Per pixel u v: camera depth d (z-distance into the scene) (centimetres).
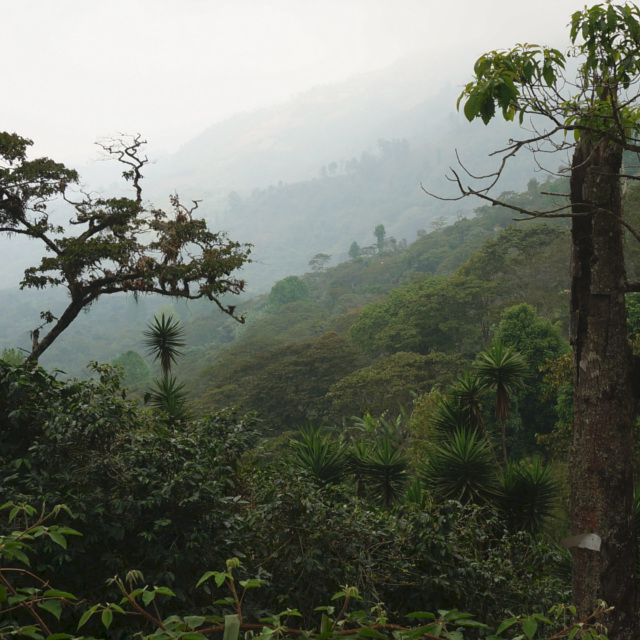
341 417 4544
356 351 5888
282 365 4800
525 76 476
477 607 588
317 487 665
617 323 575
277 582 511
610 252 574
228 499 496
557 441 2364
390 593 570
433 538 580
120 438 511
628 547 553
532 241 5881
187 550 434
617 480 559
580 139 581
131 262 1346
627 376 573
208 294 1369
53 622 376
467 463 994
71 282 1343
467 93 489
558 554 823
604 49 478
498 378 1320
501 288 5756
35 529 201
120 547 447
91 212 1448
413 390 3753
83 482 455
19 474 470
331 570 506
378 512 660
